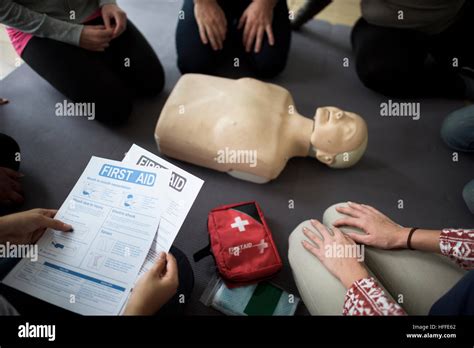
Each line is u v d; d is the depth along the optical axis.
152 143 1.27
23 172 1.18
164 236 0.67
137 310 0.59
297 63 1.52
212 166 1.17
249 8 1.30
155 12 1.68
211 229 0.98
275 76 1.47
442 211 1.14
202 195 1.16
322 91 1.44
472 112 1.17
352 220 0.87
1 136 1.07
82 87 1.16
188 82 1.21
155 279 0.62
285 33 1.35
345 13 1.72
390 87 1.36
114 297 0.61
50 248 0.66
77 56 1.14
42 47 1.12
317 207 1.15
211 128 1.12
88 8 1.21
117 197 0.69
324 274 0.78
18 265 0.64
